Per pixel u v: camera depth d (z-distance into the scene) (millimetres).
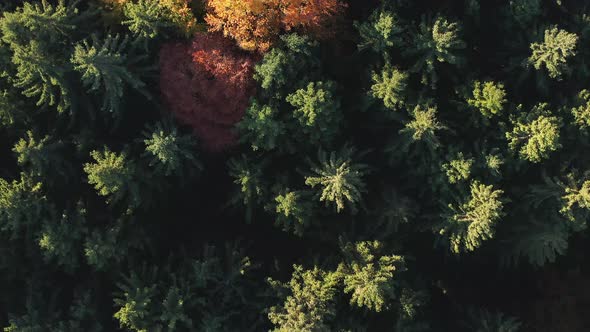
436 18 18688
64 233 18234
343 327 19141
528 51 19516
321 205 19984
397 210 19484
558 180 19297
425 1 19953
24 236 19312
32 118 19109
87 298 18594
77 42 17594
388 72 18469
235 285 19500
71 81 18266
